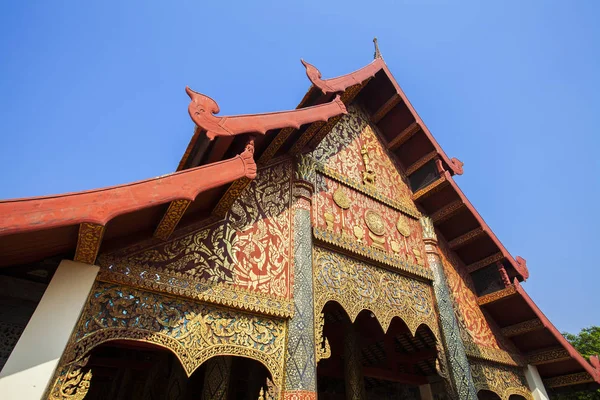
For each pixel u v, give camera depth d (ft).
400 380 35.06
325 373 35.81
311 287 19.77
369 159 31.91
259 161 22.24
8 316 12.25
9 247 11.55
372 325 36.06
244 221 19.83
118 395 37.52
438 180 32.07
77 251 13.24
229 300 16.80
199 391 31.50
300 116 20.95
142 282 14.87
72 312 12.66
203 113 16.49
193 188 14.75
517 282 30.68
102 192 12.69
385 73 33.78
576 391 31.78
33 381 11.03
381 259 25.49
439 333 26.63
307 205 22.80
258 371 31.68
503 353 30.73
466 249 34.22
